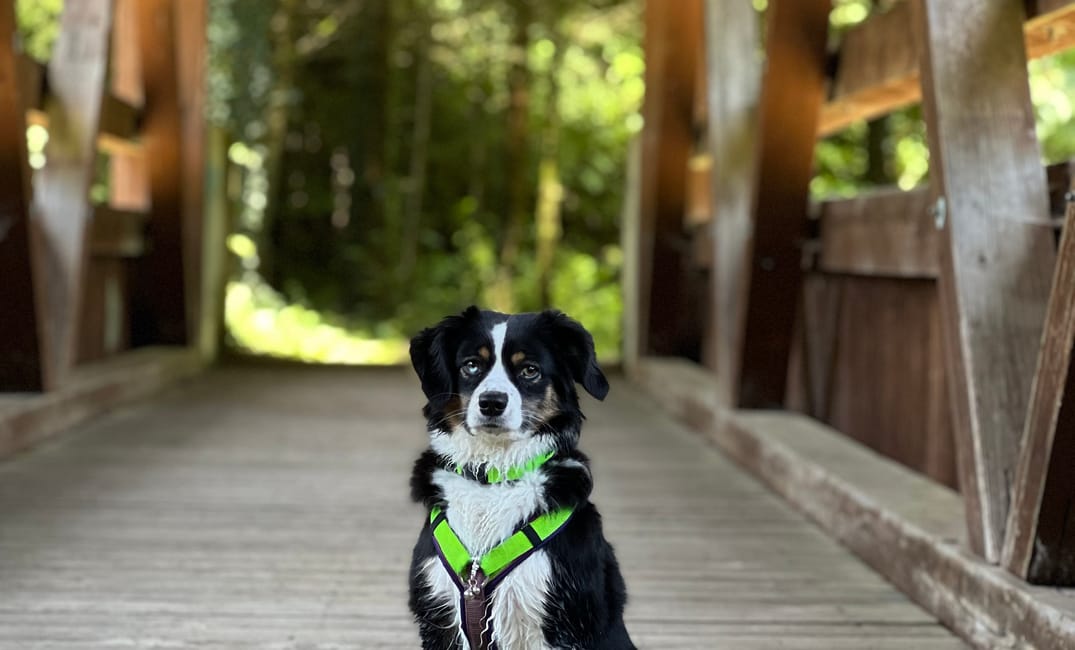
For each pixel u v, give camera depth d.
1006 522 3.17
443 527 2.51
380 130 15.00
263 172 13.37
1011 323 3.26
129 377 7.34
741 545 4.26
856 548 4.12
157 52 7.97
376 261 14.95
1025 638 2.84
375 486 5.17
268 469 5.50
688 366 8.41
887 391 5.13
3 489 4.87
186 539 4.18
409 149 16.19
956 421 3.35
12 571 3.72
